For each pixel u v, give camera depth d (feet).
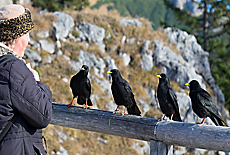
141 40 54.03
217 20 71.20
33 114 5.65
